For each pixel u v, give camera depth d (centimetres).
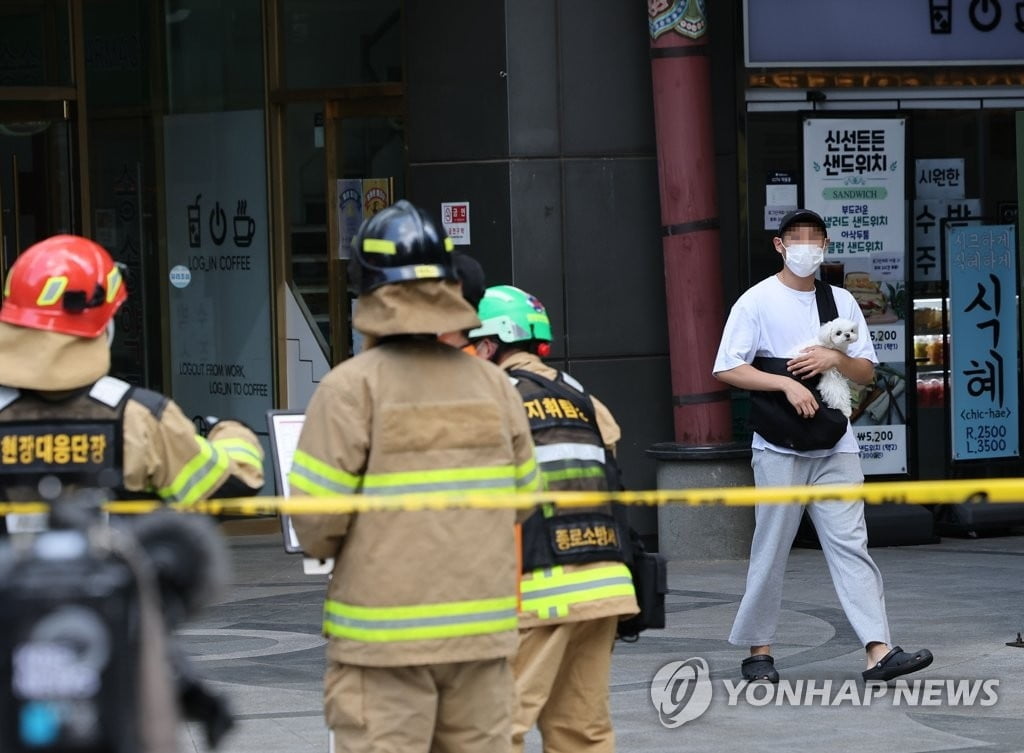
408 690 578
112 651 391
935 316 1667
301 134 1702
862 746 874
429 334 596
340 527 575
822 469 1025
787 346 1035
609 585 688
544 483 684
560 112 1559
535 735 920
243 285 1734
